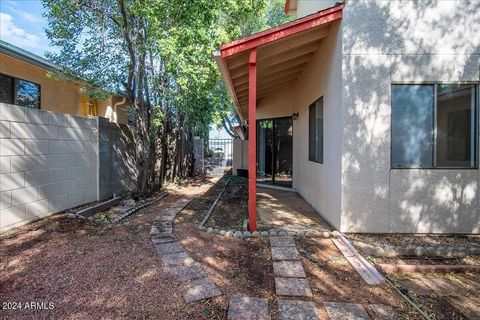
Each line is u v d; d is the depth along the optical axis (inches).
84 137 260.7
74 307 105.9
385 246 167.0
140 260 148.0
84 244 166.1
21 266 134.0
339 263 149.5
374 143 189.9
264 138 436.8
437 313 108.9
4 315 100.0
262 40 187.5
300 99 342.3
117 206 281.0
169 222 227.5
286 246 171.3
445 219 189.8
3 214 176.1
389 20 188.9
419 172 189.3
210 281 128.2
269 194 357.7
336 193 200.8
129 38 289.6
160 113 340.5
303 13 382.0
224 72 207.5
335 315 104.8
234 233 192.4
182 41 265.9
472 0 189.2
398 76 188.9
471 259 157.3
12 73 306.3
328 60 221.3
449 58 188.5
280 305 111.0
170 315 102.9
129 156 349.1
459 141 190.1
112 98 430.3
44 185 210.2
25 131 192.9
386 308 110.3
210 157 721.0
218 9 280.7
